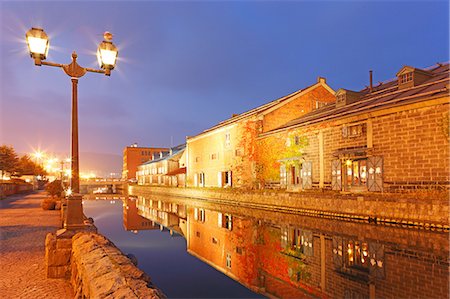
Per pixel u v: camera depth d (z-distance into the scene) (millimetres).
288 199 22703
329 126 22016
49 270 7383
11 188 44719
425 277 8188
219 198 33688
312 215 20375
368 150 18656
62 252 7484
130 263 5195
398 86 21047
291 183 26047
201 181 43344
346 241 12797
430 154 15648
